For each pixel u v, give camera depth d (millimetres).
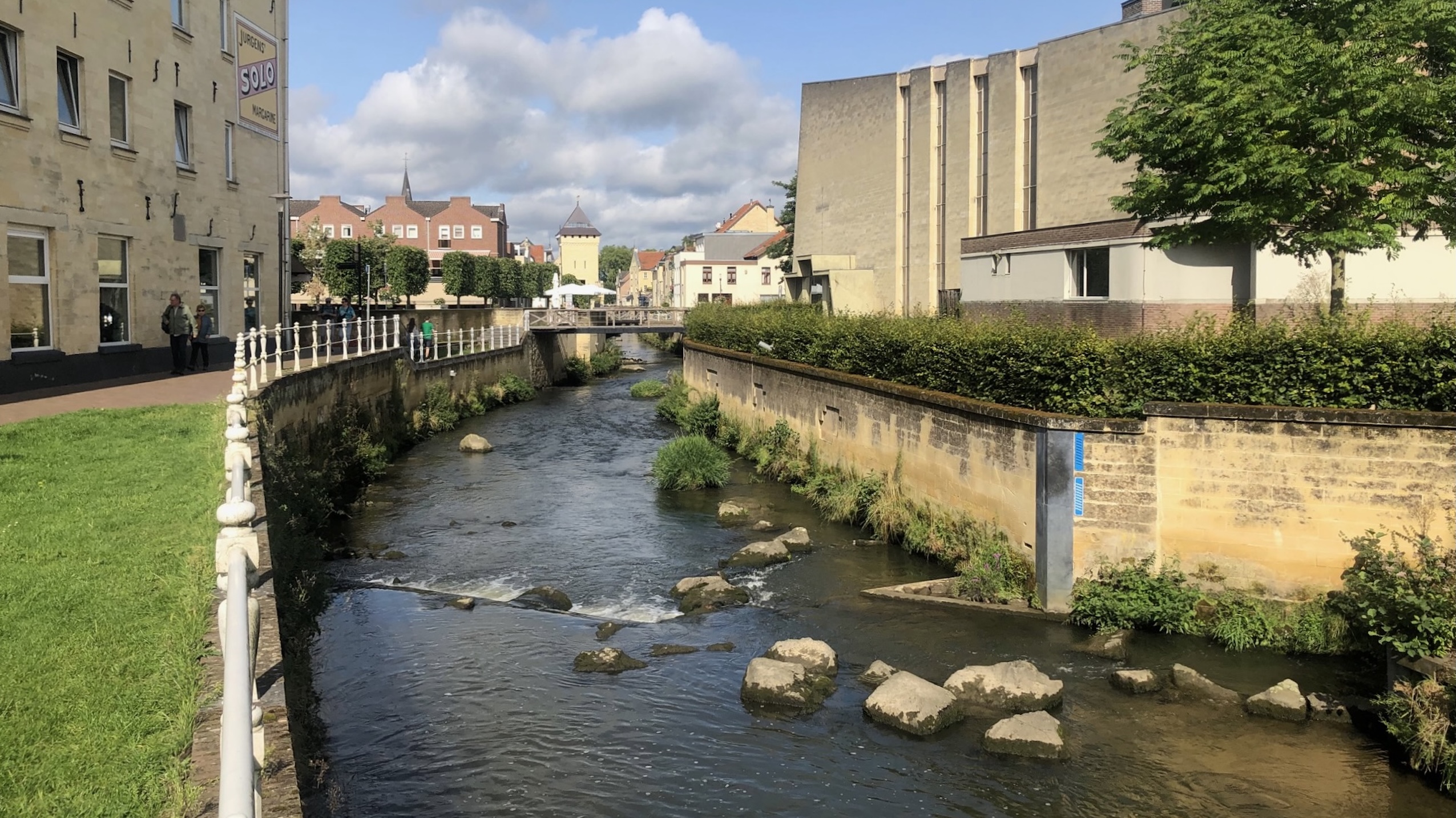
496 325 50875
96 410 14797
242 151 26438
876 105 36219
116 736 4547
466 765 8070
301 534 11680
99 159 19594
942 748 8430
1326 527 10930
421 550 15391
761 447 23828
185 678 5102
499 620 11852
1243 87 13688
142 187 21188
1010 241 22688
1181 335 12203
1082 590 11672
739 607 12406
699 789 7758
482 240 104875
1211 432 11367
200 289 23938
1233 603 11180
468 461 24641
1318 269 17328
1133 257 18281
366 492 20156
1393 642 8805
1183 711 9109
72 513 8656
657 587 13422
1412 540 10188
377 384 25797
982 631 11336
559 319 52281
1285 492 11086
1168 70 15930
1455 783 7613
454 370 34594
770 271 86250
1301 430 10977
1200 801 7586
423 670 10148
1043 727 8430
